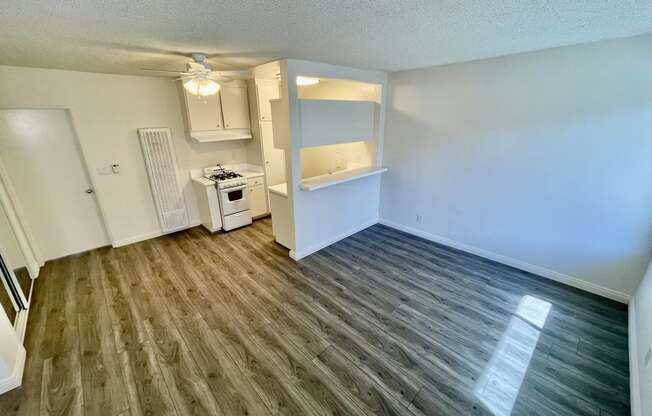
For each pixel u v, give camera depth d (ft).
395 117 13.30
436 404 5.91
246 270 11.14
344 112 11.97
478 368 6.73
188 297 9.46
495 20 5.78
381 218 15.67
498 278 10.39
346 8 5.00
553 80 8.74
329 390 6.22
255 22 5.70
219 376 6.56
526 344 7.41
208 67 8.85
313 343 7.51
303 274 10.84
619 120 7.95
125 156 12.77
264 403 5.95
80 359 7.03
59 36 6.40
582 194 9.00
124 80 12.10
